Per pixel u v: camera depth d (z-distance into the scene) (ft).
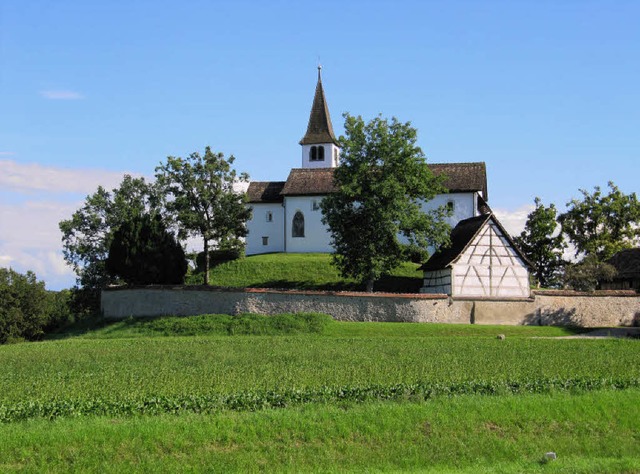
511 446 74.95
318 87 343.05
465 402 82.99
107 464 67.87
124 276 211.82
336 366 107.45
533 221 273.54
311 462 70.23
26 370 110.32
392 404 82.17
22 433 71.41
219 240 226.99
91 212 252.42
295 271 241.14
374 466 69.97
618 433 79.71
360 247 198.80
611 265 227.40
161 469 67.46
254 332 172.65
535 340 149.79
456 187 253.03
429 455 72.33
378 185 193.67
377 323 176.24
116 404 80.64
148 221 215.72
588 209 273.95
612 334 173.06
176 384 91.56
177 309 192.44
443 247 215.10
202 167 223.71
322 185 273.75
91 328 196.03
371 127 201.16
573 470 66.90
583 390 90.58
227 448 71.67
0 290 220.43
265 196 282.97
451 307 185.37
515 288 201.26
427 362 111.65
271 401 83.05
